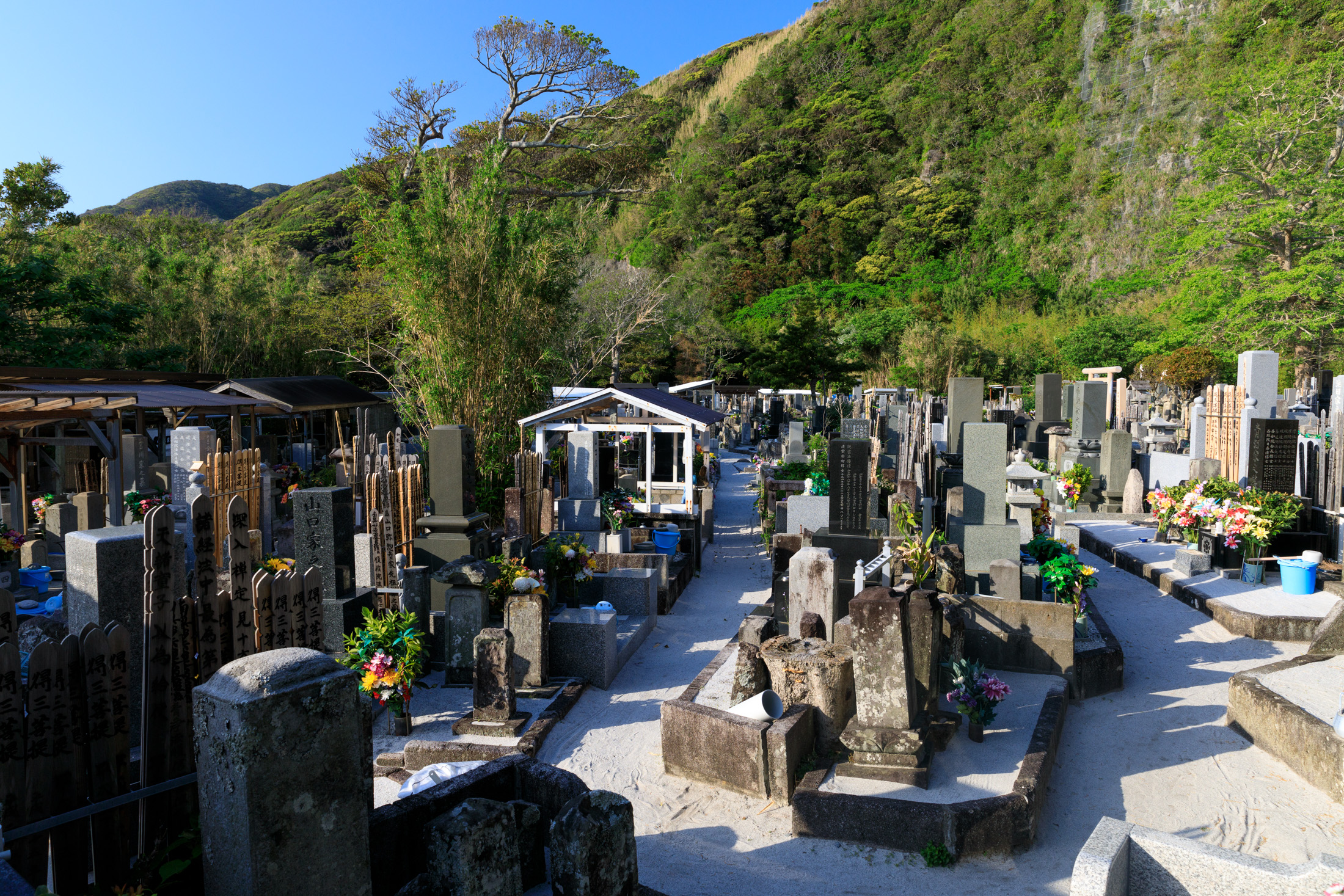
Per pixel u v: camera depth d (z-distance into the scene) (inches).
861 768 259.1
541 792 200.5
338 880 139.6
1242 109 1473.9
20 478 593.9
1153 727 324.2
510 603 362.6
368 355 1248.8
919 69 3631.9
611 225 3393.2
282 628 216.4
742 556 684.7
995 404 1684.3
